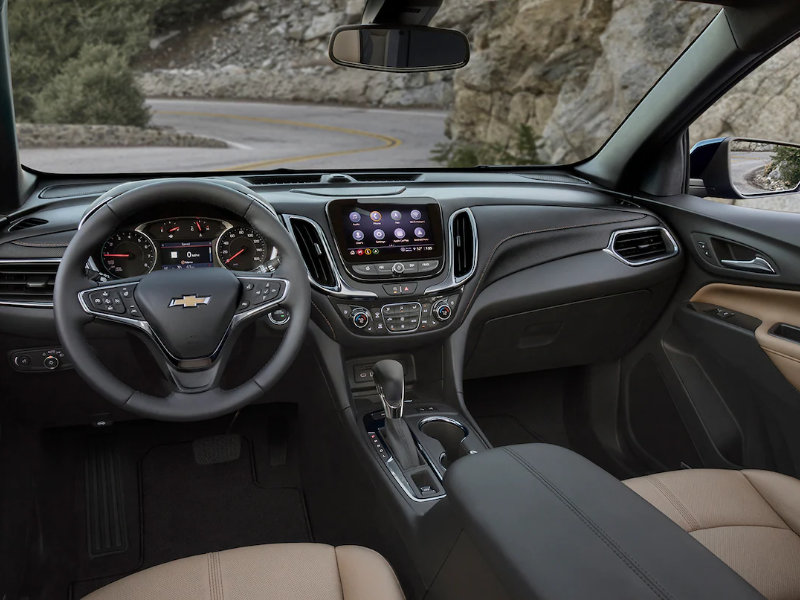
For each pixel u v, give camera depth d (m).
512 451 0.98
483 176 2.30
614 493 0.86
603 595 0.68
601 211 2.08
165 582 1.09
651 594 0.68
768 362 1.83
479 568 1.00
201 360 1.31
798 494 1.41
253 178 2.09
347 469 1.80
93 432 2.15
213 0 28.19
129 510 2.00
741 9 1.75
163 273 1.34
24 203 1.78
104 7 7.31
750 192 2.19
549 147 9.79
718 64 1.88
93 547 1.88
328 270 1.78
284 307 1.39
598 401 2.39
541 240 2.00
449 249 1.87
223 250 1.50
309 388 1.94
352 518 1.79
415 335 1.84
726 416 2.04
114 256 1.46
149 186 1.31
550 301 2.01
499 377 2.46
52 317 1.57
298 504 2.08
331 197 1.84
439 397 1.94
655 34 7.55
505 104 11.27
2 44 1.53
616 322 2.16
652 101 2.12
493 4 10.70
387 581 1.11
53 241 1.58
